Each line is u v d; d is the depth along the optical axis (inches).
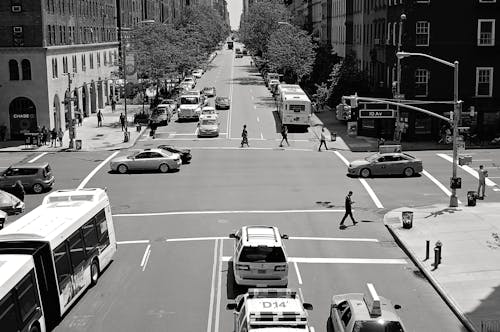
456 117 1333.7
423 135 2267.5
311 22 5255.9
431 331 761.6
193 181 1624.0
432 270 962.1
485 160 1859.0
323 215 1299.2
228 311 808.9
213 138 2346.2
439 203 1392.7
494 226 1190.9
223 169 1776.6
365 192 1501.0
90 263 884.6
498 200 1412.4
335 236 1155.9
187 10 7062.0
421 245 1083.3
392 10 2423.7
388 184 1584.6
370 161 1668.3
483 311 808.9
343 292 880.3
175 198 1445.6
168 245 1098.7
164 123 2714.1
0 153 2106.3
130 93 3774.6
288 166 1811.0
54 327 762.2
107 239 972.6
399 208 1350.9
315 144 2201.0
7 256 705.0
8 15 2330.2
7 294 638.5
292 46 3565.5
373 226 1222.9
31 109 2391.7
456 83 1321.4
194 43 4687.5
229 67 6008.9
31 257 709.3
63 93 2586.1
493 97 2249.0
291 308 611.5
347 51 3555.6
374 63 2795.3
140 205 1384.1
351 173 1674.5
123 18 4069.9
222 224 1227.9
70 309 819.4
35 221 827.4
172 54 3284.9
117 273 960.3
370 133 2370.8
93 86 3191.4
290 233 1170.0
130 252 1063.0
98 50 3312.0
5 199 1333.7
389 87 2423.7
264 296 651.5
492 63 2241.6
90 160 1953.7
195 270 968.9
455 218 1253.1
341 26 3860.7
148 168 1743.4
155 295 868.0
